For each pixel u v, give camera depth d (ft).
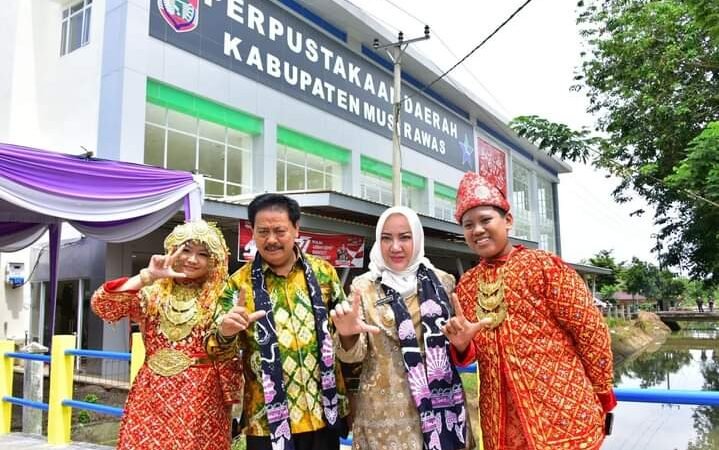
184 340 7.88
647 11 29.50
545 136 19.30
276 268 7.76
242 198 37.22
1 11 41.39
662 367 59.11
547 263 6.46
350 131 57.36
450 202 78.07
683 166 22.17
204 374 7.84
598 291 155.63
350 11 54.29
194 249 8.04
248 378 7.50
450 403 6.97
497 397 6.53
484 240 6.89
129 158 35.65
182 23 40.04
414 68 68.23
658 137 29.89
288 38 50.14
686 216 31.81
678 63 28.60
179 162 40.09
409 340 6.94
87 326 35.94
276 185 47.44
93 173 21.08
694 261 34.55
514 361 6.36
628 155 31.37
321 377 7.36
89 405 14.79
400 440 6.79
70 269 37.27
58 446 15.47
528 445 6.11
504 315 6.56
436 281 7.43
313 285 7.68
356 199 36.86
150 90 37.86
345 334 6.59
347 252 38.75
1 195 18.56
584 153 19.29
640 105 30.17
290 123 49.21
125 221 24.49
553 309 6.38
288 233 7.54
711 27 21.11
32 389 18.44
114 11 37.09
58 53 41.11
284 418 7.00
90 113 37.70
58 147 39.60
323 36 54.70
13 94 40.65
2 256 39.37
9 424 17.85
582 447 5.94
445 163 76.48
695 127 28.43
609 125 32.09
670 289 171.42
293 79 50.24
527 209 105.19
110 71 36.52
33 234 27.68
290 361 7.33
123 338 35.24
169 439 7.52
